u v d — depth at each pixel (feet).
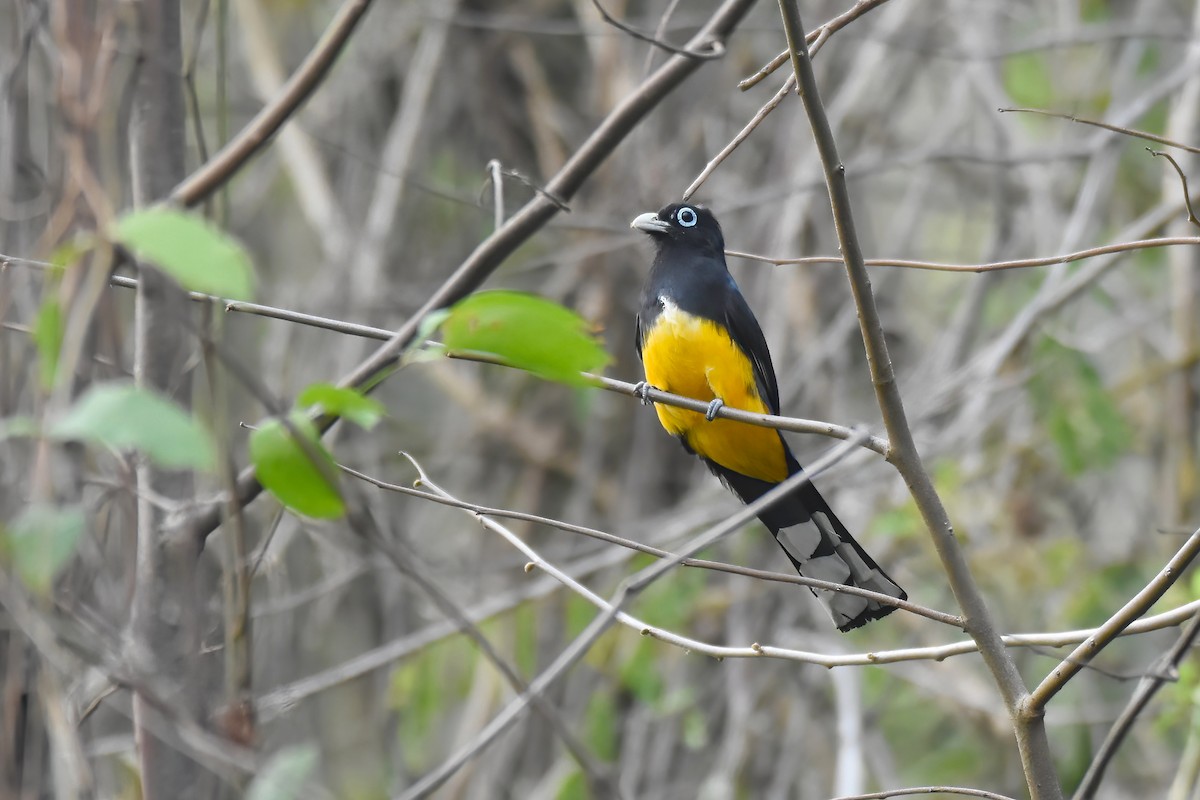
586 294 46.42
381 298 44.52
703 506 42.80
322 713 44.60
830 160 17.65
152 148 21.47
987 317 46.42
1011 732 38.86
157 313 19.06
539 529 47.55
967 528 39.73
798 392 43.86
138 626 17.25
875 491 42.93
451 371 47.21
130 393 10.28
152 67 19.19
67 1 15.90
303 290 46.50
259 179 48.37
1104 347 43.45
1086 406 38.11
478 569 41.83
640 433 46.42
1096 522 45.42
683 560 17.54
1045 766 17.60
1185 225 40.91
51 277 14.39
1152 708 40.09
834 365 44.24
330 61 24.62
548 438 47.80
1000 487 41.65
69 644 15.01
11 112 18.80
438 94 48.29
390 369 13.41
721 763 41.81
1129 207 46.62
